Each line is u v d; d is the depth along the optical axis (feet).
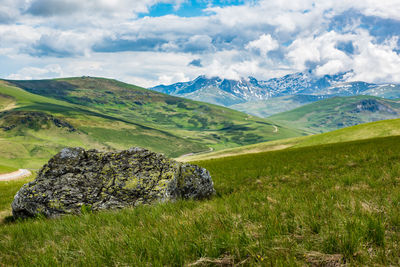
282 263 10.03
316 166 65.87
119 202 34.71
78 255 13.23
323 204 19.20
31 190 35.60
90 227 19.76
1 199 54.29
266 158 110.93
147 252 12.43
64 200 34.68
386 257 9.96
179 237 13.94
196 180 42.68
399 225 13.34
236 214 18.79
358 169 52.95
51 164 38.96
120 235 16.05
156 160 41.63
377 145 100.22
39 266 12.62
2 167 280.51
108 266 12.00
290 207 18.98
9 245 17.84
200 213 19.72
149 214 21.84
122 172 38.86
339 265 10.23
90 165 39.58
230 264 11.25
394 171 41.27
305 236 13.07
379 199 19.69
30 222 28.84
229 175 68.39
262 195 28.12
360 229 12.19
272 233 13.30
